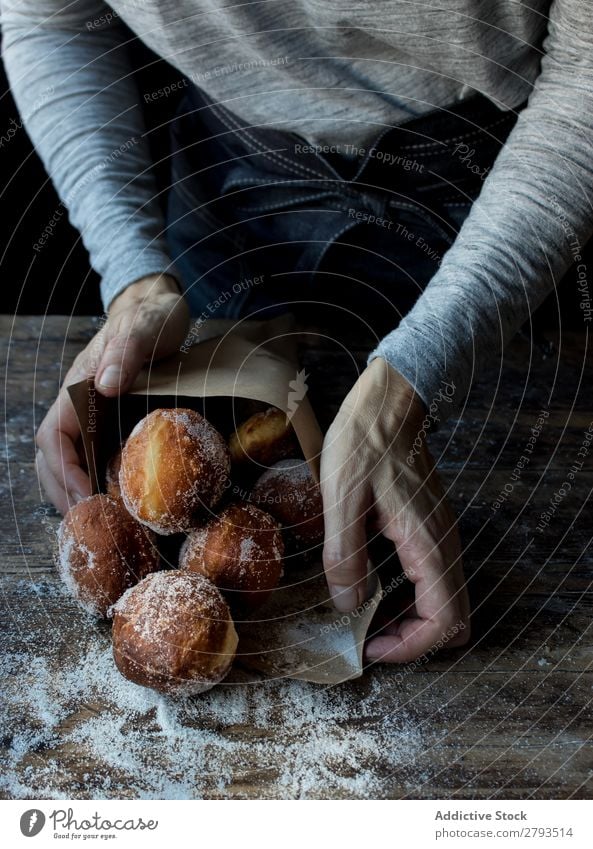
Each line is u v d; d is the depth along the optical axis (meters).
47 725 0.59
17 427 0.88
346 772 0.57
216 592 0.60
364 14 0.70
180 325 0.77
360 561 0.62
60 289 1.51
